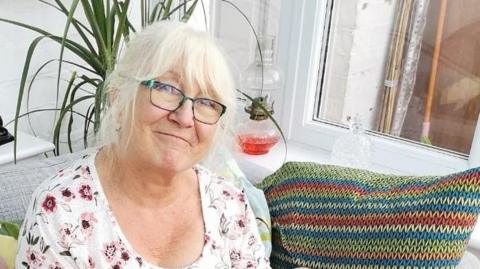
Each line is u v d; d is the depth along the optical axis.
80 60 1.90
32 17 1.71
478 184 1.00
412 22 1.74
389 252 1.05
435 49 1.72
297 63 1.92
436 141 1.79
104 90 0.98
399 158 1.80
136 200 0.96
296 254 1.18
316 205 1.18
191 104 0.91
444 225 1.01
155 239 0.97
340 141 1.74
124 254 0.92
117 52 1.52
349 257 1.10
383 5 1.77
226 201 1.08
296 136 2.02
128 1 1.45
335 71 1.94
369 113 1.92
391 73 1.83
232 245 1.07
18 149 1.52
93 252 0.90
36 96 1.80
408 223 1.04
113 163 0.95
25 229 0.90
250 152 1.83
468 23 1.63
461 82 1.68
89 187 0.93
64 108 1.53
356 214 1.11
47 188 0.92
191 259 0.99
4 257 0.98
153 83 0.90
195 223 1.02
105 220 0.92
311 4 1.82
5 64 1.68
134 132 0.91
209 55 0.93
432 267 1.01
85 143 1.63
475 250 1.39
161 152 0.91
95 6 1.46
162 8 1.63
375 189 1.14
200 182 1.07
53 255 0.87
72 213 0.90
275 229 1.22
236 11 2.04
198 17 2.06
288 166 1.29
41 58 1.78
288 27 1.91
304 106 1.96
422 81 1.77
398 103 1.84
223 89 0.95
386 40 1.81
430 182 1.07
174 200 1.00
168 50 0.90
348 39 1.88
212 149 1.03
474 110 1.67
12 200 1.13
